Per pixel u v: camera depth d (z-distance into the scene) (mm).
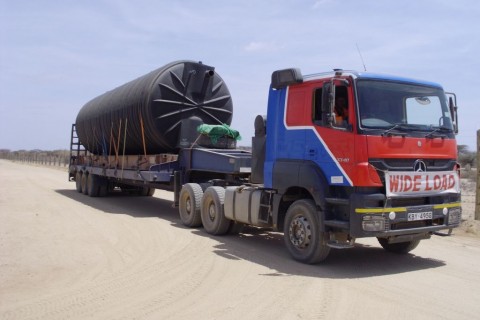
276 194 8711
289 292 6402
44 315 5562
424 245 9891
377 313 5598
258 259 8398
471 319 5434
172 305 5891
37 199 17969
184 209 12117
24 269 7594
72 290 6523
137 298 6176
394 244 9094
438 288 6652
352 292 6414
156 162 13516
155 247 9352
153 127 13305
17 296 6262
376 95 7414
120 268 7699
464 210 14875
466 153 40844
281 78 8438
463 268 7883
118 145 16438
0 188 22812
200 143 13320
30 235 10367
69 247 9211
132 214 14180
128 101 14555
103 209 15305
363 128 7113
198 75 13930
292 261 8266
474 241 10336
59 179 31859
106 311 5691
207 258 8438
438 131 7895
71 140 22859
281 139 8602
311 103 7957
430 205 7535
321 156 7719
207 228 11086
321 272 7508
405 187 7262
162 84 13297
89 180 19656
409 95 7762
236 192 10055
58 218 13000
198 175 12961
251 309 5723
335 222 7387
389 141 7227
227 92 14648
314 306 5828
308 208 7902
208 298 6152
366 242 10203
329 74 7762
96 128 18203
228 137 13492
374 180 7051
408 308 5781
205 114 14055
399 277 7258
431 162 7715
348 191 7297
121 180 16797
